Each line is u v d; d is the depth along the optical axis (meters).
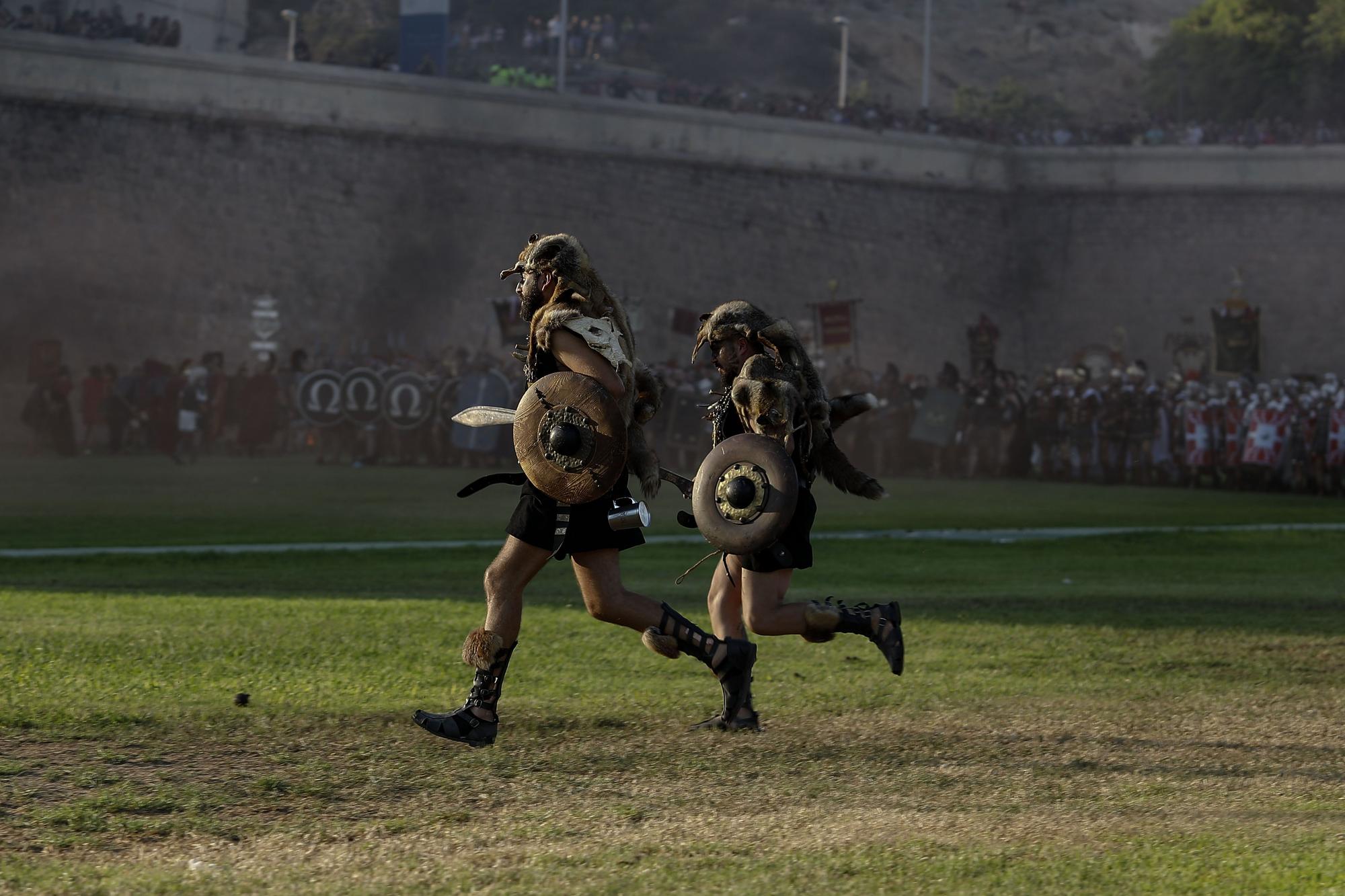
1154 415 55.44
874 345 89.81
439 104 79.56
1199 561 27.06
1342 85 114.62
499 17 130.88
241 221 74.75
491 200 80.94
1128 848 6.73
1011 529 34.03
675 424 55.44
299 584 21.19
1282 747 9.59
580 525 9.18
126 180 72.12
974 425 58.88
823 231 89.19
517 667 12.94
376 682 11.80
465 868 6.38
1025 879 6.18
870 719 10.53
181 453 58.09
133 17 82.94
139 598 18.61
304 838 6.94
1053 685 12.26
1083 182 92.88
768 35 156.12
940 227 92.19
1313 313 90.12
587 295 9.18
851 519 36.66
